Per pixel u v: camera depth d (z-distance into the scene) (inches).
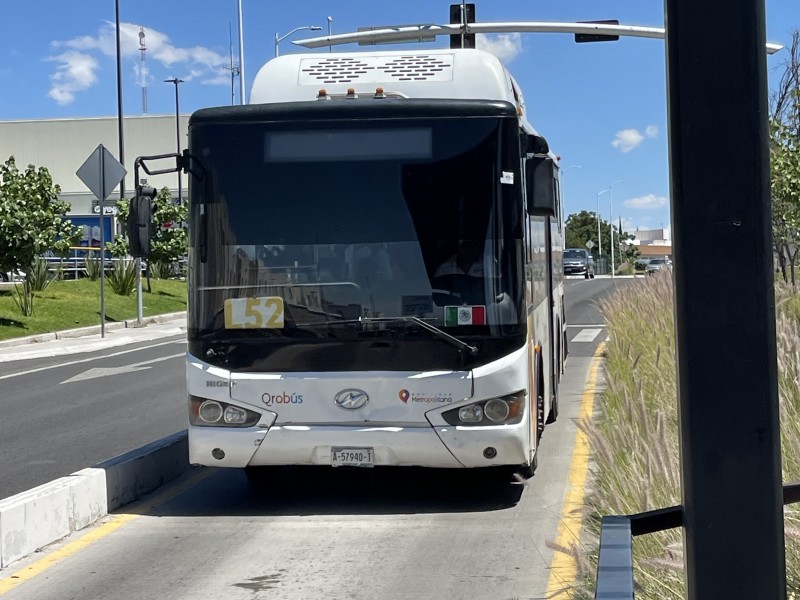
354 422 292.7
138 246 307.9
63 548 274.7
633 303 703.1
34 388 642.8
